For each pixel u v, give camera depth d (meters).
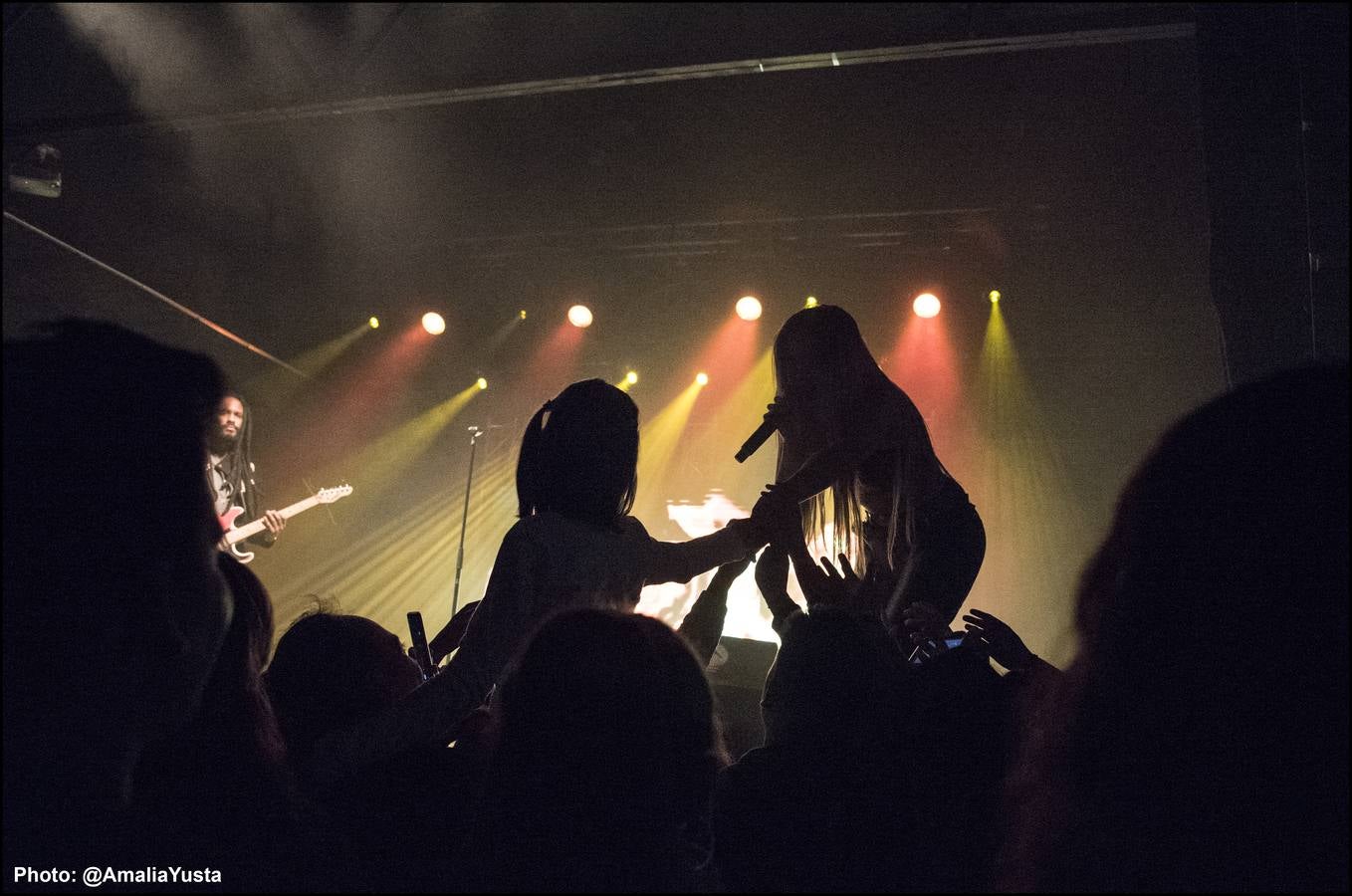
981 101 6.68
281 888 1.10
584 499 1.90
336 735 1.58
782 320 8.00
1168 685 0.91
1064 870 0.96
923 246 7.58
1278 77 3.50
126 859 0.97
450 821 1.51
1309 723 0.84
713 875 1.35
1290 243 3.45
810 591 1.96
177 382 1.02
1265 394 0.92
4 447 0.94
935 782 1.46
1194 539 0.91
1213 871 0.87
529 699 1.17
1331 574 0.84
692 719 1.20
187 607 1.01
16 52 6.66
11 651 0.91
